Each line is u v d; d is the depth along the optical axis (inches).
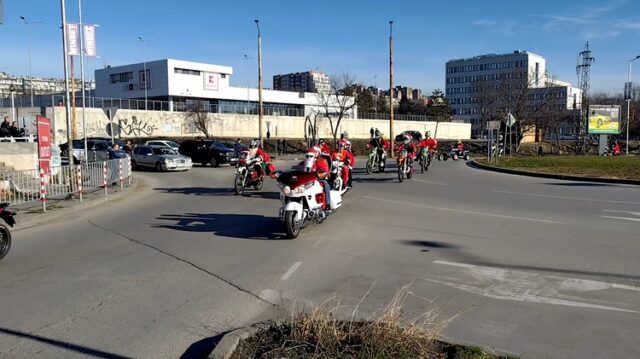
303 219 402.6
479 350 176.4
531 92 3331.7
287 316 221.3
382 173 1015.0
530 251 336.2
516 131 2511.1
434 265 306.3
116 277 288.4
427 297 247.6
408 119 3481.8
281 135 2844.5
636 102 3299.7
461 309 229.9
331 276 286.0
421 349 174.4
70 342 198.7
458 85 5989.2
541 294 249.6
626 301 237.8
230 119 2588.6
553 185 770.2
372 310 227.8
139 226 456.1
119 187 757.9
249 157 698.8
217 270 300.5
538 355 181.9
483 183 806.5
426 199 608.4
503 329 206.1
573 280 271.0
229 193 710.5
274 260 323.6
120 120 2170.3
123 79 3287.4
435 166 1267.2
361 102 3823.8
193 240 388.8
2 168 743.7
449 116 4453.7
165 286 269.7
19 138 895.1
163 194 713.6
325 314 205.3
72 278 288.4
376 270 297.4
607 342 192.5
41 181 532.4
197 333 205.6
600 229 406.9
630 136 3799.2
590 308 229.1
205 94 3233.3
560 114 2748.5
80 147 1259.8
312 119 2923.2
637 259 311.6
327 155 453.1
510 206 542.0
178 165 1168.2
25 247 376.8
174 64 3085.6
